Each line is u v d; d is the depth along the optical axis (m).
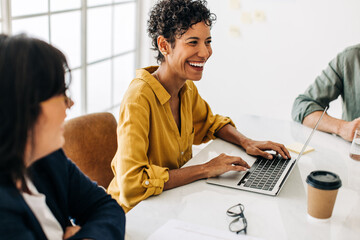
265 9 2.94
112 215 1.09
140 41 3.26
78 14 2.58
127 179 1.33
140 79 1.50
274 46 2.99
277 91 3.08
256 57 3.07
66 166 1.08
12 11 2.20
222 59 3.17
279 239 1.11
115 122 1.84
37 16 2.30
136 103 1.42
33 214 0.89
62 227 1.05
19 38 0.77
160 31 1.48
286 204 1.29
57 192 1.04
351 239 1.12
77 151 1.69
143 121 1.42
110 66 3.01
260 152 1.64
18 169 0.78
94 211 1.11
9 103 0.74
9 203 0.83
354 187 1.42
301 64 2.96
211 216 1.21
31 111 0.77
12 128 0.75
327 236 1.13
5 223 0.82
